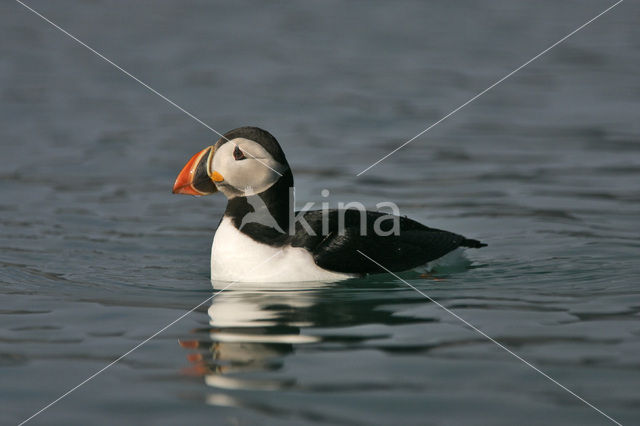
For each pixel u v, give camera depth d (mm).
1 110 19469
